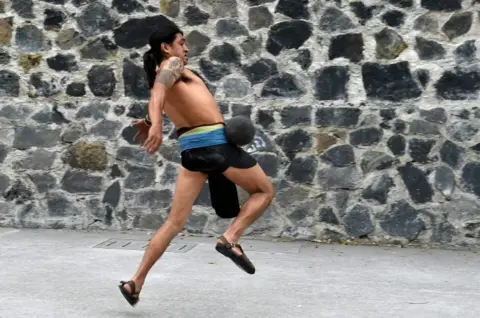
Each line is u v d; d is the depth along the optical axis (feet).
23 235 42.86
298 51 43.04
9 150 45.32
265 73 43.32
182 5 44.09
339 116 42.55
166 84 25.58
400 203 41.91
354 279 33.58
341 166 42.50
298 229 42.88
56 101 45.11
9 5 45.32
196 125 26.58
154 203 44.24
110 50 44.73
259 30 43.39
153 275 33.50
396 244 41.88
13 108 45.39
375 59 42.32
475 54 41.39
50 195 45.09
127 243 40.93
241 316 27.12
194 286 31.55
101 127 44.70
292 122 43.01
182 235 43.68
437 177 41.55
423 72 41.86
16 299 28.68
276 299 29.63
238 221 26.78
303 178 42.83
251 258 37.86
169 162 44.11
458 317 27.35
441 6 41.75
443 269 36.09
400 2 42.14
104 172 44.70
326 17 42.78
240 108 43.47
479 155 41.22
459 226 41.32
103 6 44.73
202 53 43.93
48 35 45.21
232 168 26.53
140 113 44.50
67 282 31.71
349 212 42.42
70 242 40.96
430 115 41.70
